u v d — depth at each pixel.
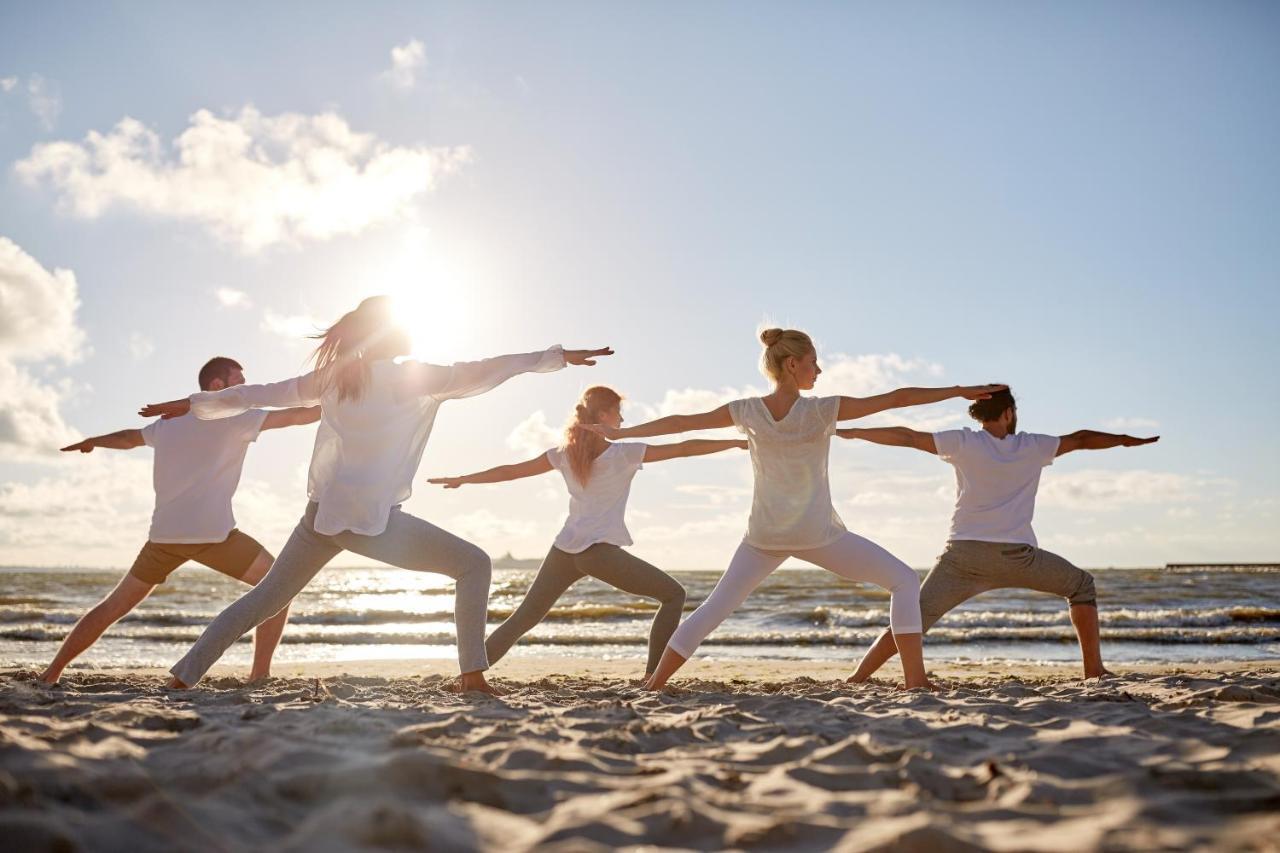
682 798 1.89
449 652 14.49
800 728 2.95
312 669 8.95
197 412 4.09
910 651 4.56
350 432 4.04
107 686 4.21
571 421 5.32
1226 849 1.60
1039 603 26.12
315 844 1.54
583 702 3.83
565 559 5.30
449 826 1.69
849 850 1.60
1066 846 1.61
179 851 1.50
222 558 4.85
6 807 1.61
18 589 33.62
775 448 4.39
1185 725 2.88
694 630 4.57
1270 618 19.78
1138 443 4.90
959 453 4.96
